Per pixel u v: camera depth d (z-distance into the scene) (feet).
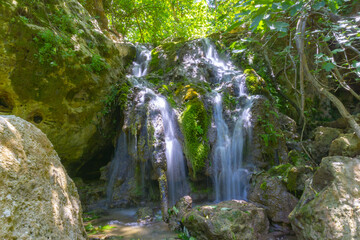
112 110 16.87
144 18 33.30
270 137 14.42
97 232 11.27
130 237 10.65
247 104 15.39
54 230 5.63
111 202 15.15
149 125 14.24
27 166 5.67
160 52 22.44
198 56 20.97
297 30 8.97
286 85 20.15
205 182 14.16
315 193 9.09
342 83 9.35
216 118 15.10
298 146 15.64
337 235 7.59
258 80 16.96
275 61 20.36
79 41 15.51
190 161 13.38
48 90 13.50
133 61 22.99
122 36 29.78
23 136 6.08
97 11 26.66
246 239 9.44
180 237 10.48
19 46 12.13
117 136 16.75
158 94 16.26
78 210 7.27
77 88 14.90
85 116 15.58
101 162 17.98
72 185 7.51
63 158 15.53
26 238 4.89
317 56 8.11
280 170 12.03
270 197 11.19
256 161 14.02
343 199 8.07
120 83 17.99
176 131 14.52
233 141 14.58
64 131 14.84
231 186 13.99
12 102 12.93
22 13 12.72
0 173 5.00
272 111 15.16
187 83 17.58
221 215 9.76
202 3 35.47
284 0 6.34
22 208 5.15
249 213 10.10
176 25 34.58
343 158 9.09
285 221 10.56
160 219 12.70
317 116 20.81
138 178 15.12
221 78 19.13
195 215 10.09
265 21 6.14
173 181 14.10
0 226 4.59
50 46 13.01
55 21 14.42
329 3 8.09
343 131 15.53
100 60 16.43
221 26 24.23
